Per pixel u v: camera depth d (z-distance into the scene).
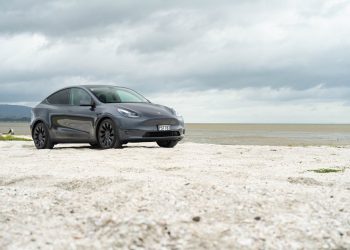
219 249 2.38
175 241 2.48
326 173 5.29
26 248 2.39
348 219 2.83
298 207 3.08
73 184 4.27
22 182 4.61
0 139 16.81
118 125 9.74
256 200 3.22
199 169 5.59
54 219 2.91
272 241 2.47
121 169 5.57
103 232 2.63
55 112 11.09
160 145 10.98
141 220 2.74
